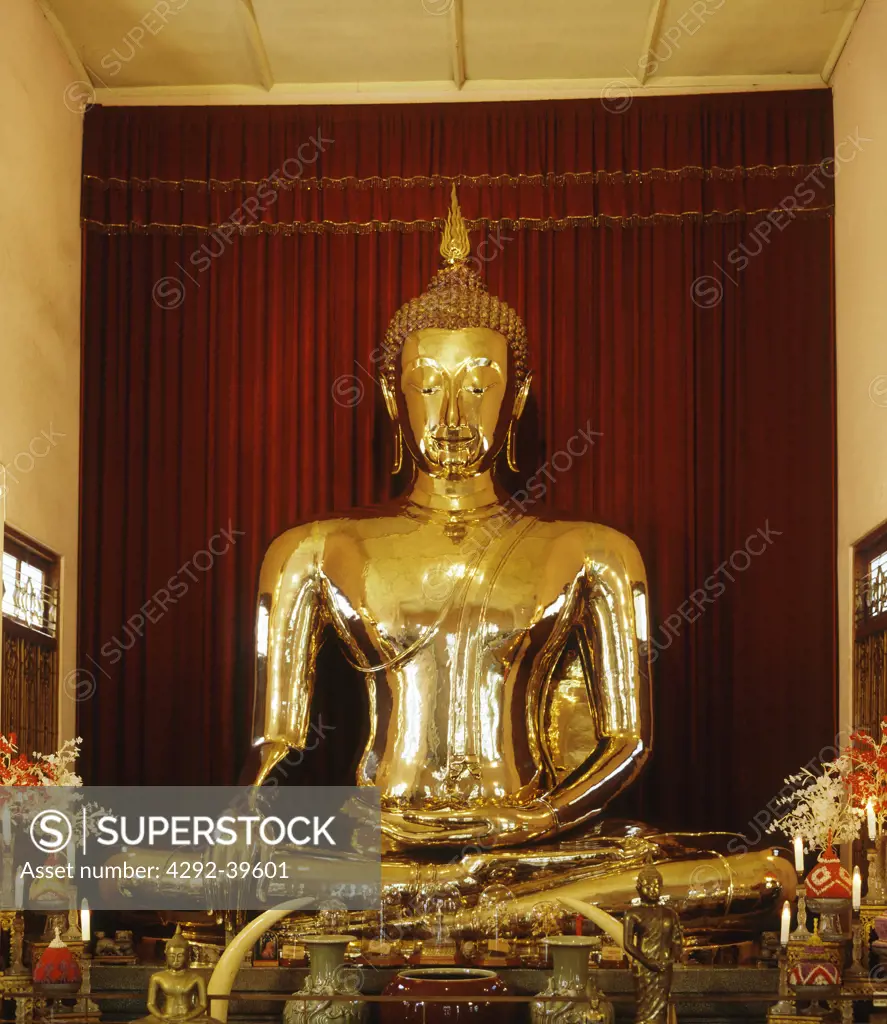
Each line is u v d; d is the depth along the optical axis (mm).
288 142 7422
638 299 7293
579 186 7352
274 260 7352
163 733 7047
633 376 7254
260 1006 5223
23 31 6512
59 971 4676
